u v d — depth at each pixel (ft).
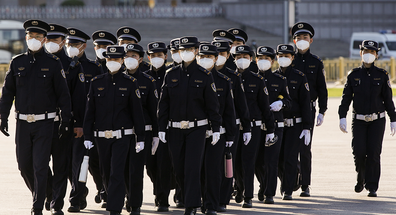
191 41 63.77
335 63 344.08
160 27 458.09
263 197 77.00
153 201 76.28
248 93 73.67
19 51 362.12
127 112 64.64
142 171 66.13
